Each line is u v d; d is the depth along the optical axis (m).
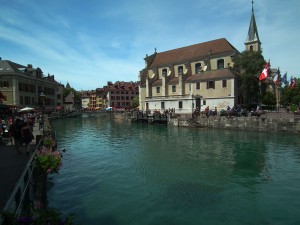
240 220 9.72
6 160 11.69
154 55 76.75
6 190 7.66
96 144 26.98
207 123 40.56
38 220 5.05
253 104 48.31
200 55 62.66
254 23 59.50
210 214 10.20
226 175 15.37
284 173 15.75
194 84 52.41
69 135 34.91
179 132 36.56
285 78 48.78
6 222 4.95
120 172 15.97
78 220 9.55
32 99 63.06
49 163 11.88
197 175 15.38
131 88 131.00
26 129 13.02
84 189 12.85
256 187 13.27
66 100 120.62
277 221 9.66
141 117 55.22
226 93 47.31
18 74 54.97
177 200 11.55
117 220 9.61
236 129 36.88
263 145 24.92
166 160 19.20
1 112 36.97
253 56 44.81
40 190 10.85
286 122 32.31
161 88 63.09
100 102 143.62
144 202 11.28
